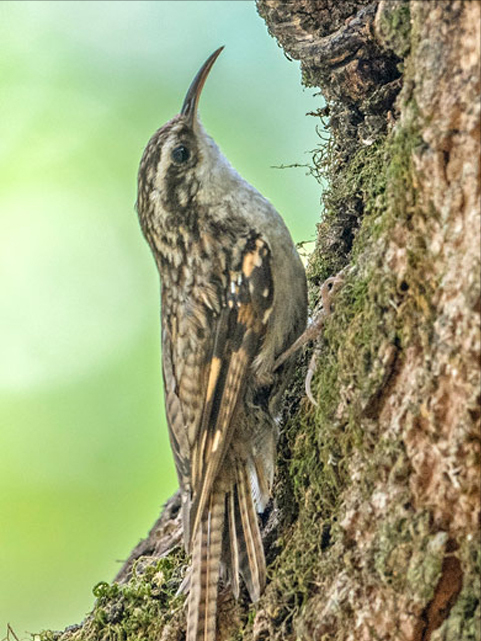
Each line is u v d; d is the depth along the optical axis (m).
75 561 10.68
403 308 5.31
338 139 7.23
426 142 5.11
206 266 7.07
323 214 7.38
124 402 11.37
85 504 10.78
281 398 6.93
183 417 6.98
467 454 4.91
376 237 5.70
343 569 5.51
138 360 11.57
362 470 5.50
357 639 5.37
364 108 6.75
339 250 7.14
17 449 10.99
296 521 6.22
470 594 4.95
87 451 11.06
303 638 5.61
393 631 5.23
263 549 6.29
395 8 5.73
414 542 5.14
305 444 6.25
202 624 6.21
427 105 5.12
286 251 7.09
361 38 6.55
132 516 10.76
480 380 4.81
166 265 7.32
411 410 5.17
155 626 6.78
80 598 10.62
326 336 6.09
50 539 10.70
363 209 6.89
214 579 6.35
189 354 7.01
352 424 5.57
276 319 6.97
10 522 10.67
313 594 5.73
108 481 10.93
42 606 10.62
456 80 5.04
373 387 5.43
